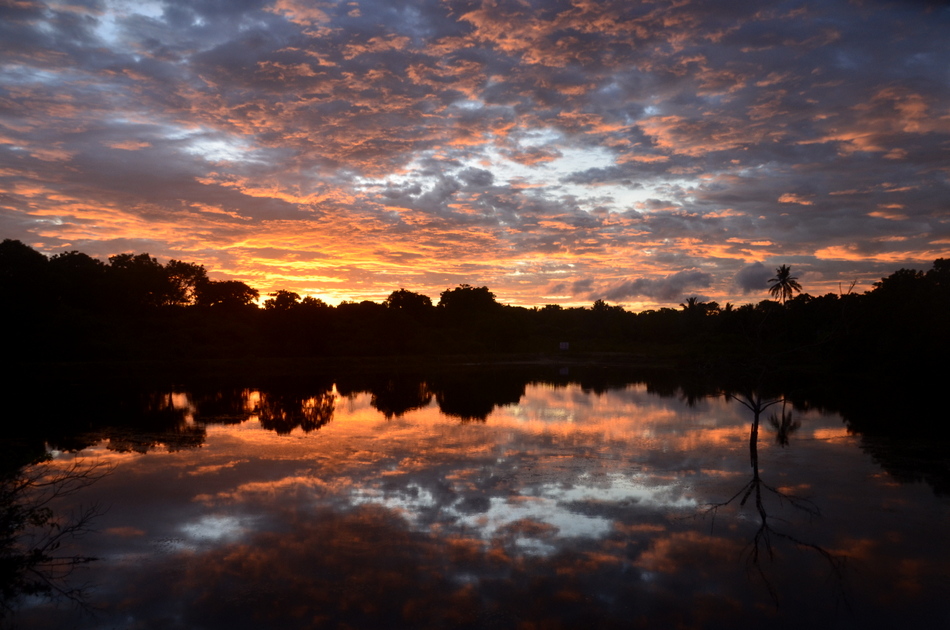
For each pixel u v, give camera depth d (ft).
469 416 80.64
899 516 37.04
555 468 49.11
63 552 31.12
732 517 36.60
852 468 49.55
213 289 232.73
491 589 26.78
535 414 82.64
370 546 31.73
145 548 31.71
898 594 26.61
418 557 30.27
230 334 210.18
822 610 25.17
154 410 87.76
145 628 23.80
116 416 81.25
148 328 196.24
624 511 37.68
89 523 35.58
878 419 77.61
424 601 25.70
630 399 102.63
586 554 30.71
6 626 23.98
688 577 28.14
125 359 176.24
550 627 23.67
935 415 81.46
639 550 31.32
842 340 150.00
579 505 38.88
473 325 302.86
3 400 101.19
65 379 145.48
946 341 116.16
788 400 99.09
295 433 66.59
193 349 192.13
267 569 28.94
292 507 38.45
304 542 32.35
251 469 48.91
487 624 23.85
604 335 367.04
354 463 50.98
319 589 26.84
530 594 26.32
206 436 64.90
